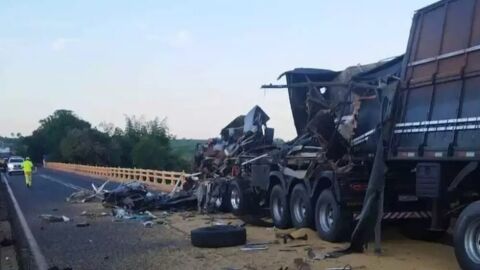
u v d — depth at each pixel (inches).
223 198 773.3
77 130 4133.9
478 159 339.6
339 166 499.2
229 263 409.1
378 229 434.3
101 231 600.1
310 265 392.2
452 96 371.2
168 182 1391.5
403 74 426.0
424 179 392.5
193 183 956.6
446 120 372.8
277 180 617.9
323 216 506.9
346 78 554.6
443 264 391.2
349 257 421.7
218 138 933.8
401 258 415.8
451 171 377.4
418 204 466.3
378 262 400.8
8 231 612.4
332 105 544.7
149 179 1542.8
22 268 413.4
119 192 858.1
